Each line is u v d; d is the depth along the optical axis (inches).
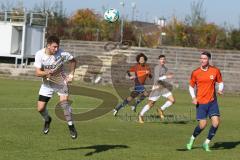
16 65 2202.3
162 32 3065.9
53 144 624.1
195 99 619.2
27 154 552.1
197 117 621.9
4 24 2271.2
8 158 526.9
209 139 629.3
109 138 696.4
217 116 619.5
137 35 2984.7
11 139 645.9
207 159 569.0
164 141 691.4
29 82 1932.8
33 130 735.7
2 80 1978.3
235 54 2246.6
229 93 1953.7
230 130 863.7
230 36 2871.6
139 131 784.3
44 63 567.2
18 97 1295.5
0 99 1226.6
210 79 609.9
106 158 546.3
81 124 845.8
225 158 581.0
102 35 2930.6
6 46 2263.8
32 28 2283.5
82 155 558.6
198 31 3009.4
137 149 613.0
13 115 919.0
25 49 2249.0
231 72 1983.3
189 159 563.8
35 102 1181.1
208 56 609.6
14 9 2517.2
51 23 2952.8
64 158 537.6
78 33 2935.5
